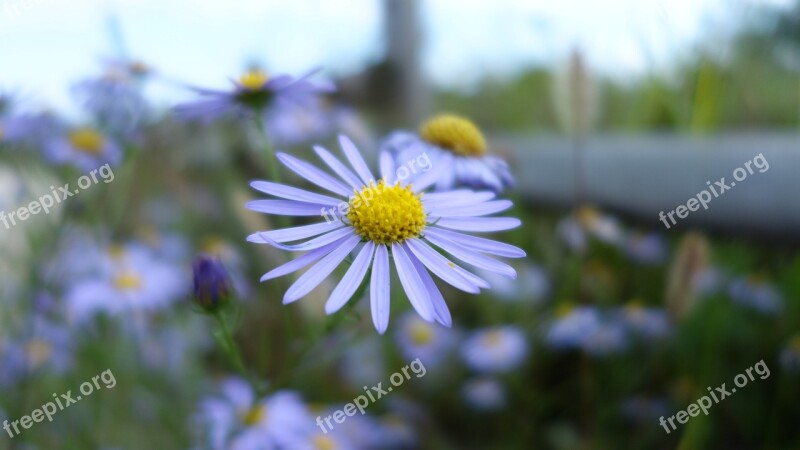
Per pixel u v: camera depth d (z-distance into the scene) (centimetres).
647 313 30
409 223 17
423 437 30
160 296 29
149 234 35
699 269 25
